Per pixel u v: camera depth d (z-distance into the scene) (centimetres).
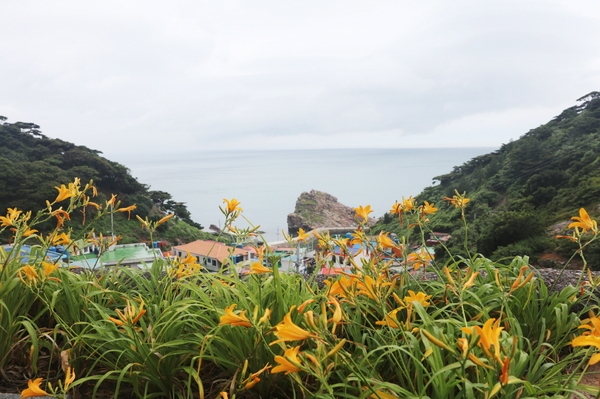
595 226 176
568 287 188
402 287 186
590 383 160
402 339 154
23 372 182
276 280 158
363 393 124
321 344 119
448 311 177
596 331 97
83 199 217
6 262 187
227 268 217
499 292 182
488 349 93
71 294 192
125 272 224
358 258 190
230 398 145
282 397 159
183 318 173
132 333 153
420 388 124
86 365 183
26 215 202
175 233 3691
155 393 158
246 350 157
